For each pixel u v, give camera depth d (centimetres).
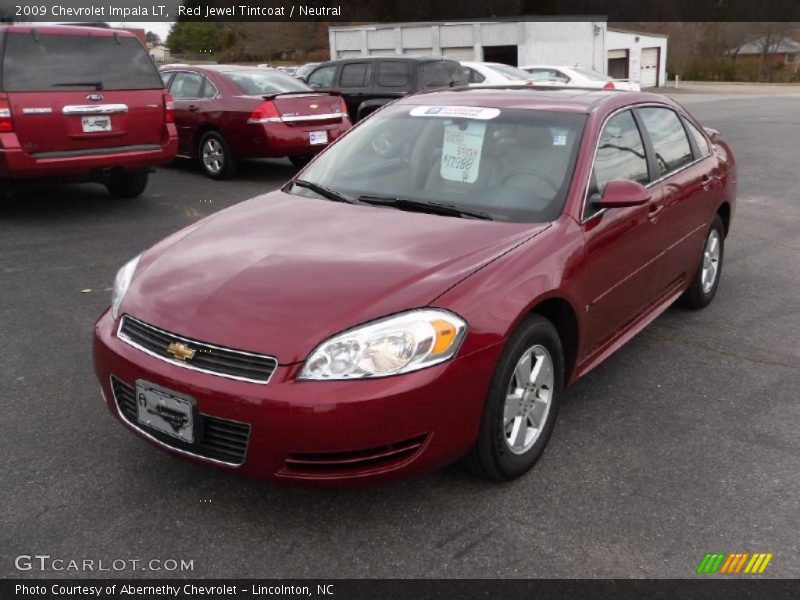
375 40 4134
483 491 317
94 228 756
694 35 6862
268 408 265
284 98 1007
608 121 405
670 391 417
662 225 433
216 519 297
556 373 339
